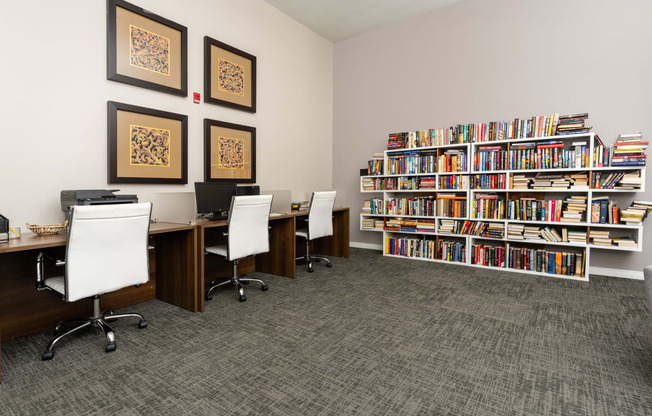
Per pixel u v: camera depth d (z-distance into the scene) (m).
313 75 5.41
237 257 3.06
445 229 4.50
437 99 4.89
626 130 3.75
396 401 1.63
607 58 3.82
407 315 2.71
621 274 3.84
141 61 3.12
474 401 1.63
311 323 2.56
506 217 4.07
